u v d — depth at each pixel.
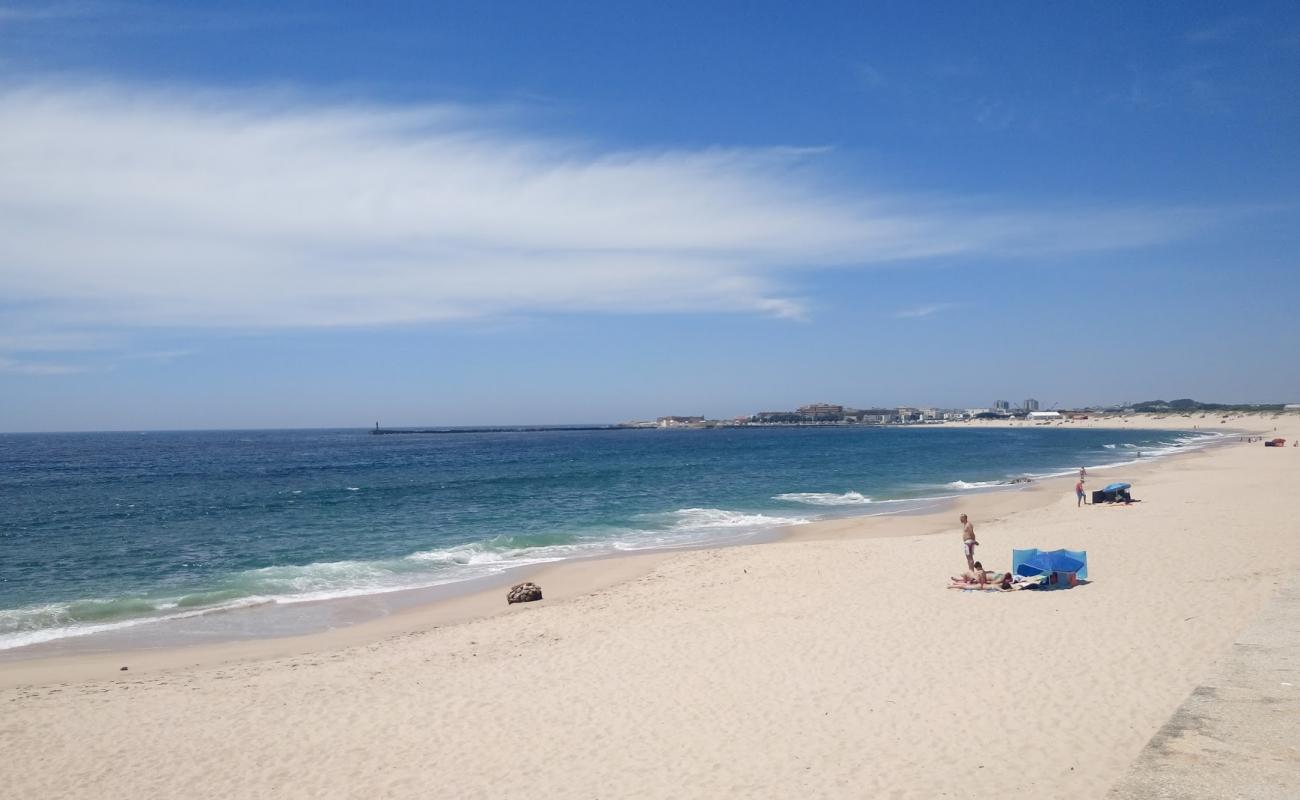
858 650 12.84
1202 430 166.25
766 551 24.75
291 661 14.41
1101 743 8.60
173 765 9.66
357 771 9.29
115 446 151.00
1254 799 4.83
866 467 70.44
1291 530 22.47
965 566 20.17
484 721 10.68
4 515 39.12
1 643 16.47
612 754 9.36
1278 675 7.36
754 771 8.62
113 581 23.39
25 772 9.55
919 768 8.37
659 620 16.08
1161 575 17.09
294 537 31.72
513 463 81.75
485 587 21.59
